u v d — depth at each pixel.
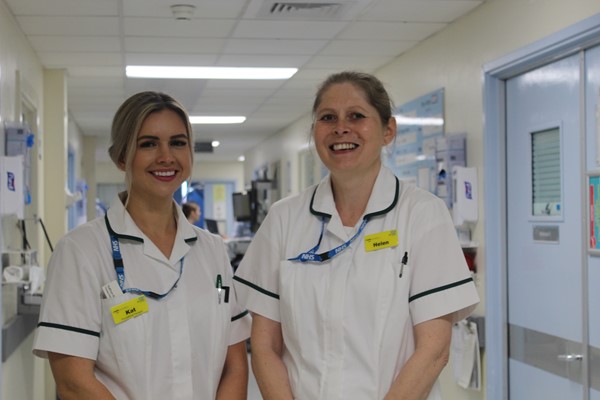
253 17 3.90
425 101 4.43
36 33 4.15
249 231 10.67
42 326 1.58
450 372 4.04
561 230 3.07
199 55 4.88
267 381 1.64
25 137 3.46
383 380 1.58
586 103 2.88
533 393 3.32
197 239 1.80
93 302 1.60
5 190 3.08
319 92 1.70
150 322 1.63
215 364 1.73
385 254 1.62
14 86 3.81
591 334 2.85
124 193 1.75
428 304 1.58
